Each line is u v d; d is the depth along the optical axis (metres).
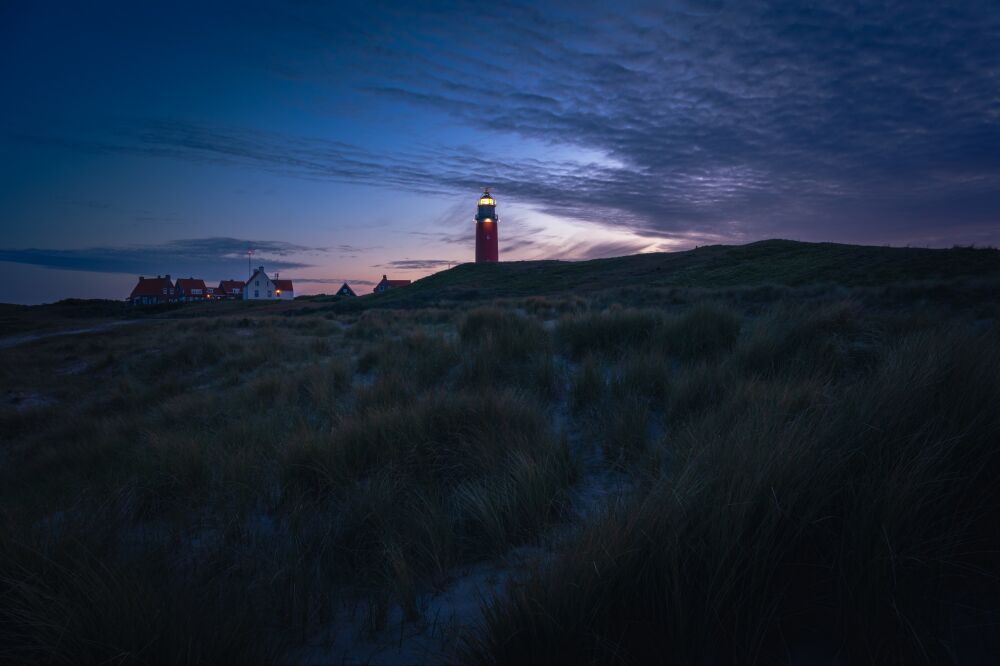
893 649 1.66
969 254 24.95
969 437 2.35
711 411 3.89
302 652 2.05
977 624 1.70
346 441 4.18
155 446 5.07
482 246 98.38
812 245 43.25
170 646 1.77
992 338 3.91
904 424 2.51
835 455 2.30
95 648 1.78
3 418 9.21
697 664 1.71
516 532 2.83
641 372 5.61
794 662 1.70
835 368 4.95
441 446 3.98
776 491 2.08
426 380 7.01
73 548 2.54
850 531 1.93
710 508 2.05
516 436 3.94
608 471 3.68
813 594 1.89
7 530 2.62
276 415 6.24
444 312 19.94
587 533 2.21
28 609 1.99
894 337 5.62
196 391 9.70
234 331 19.81
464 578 2.57
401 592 2.30
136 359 13.96
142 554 2.66
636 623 1.79
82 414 9.30
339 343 14.27
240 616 2.00
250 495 3.76
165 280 105.62
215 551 2.82
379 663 1.96
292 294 117.00
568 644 1.72
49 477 5.40
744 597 1.78
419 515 2.95
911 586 1.76
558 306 19.50
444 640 2.06
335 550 2.87
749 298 18.14
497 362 7.06
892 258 28.84
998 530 2.02
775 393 3.76
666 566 1.83
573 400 5.42
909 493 1.96
